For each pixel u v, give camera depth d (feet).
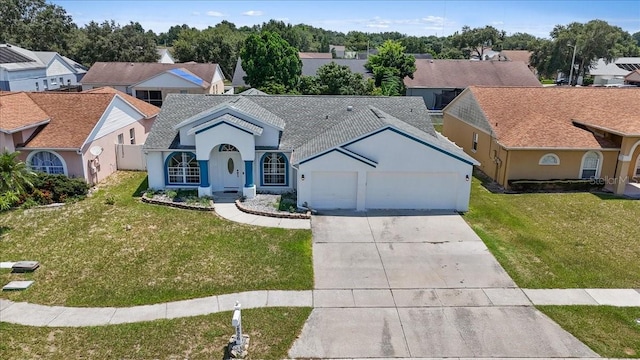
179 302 47.29
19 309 45.75
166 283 50.88
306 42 470.39
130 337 41.65
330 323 44.14
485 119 93.25
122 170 96.07
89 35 242.58
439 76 189.06
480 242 62.44
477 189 86.22
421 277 52.95
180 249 59.11
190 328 43.04
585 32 240.94
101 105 89.20
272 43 170.09
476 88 101.71
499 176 88.94
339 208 74.08
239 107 78.13
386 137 70.90
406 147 71.20
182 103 87.45
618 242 63.21
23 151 79.82
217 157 78.79
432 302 47.93
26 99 88.33
